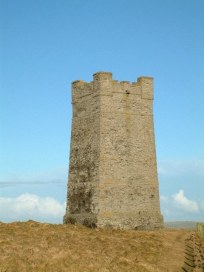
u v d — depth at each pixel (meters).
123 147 56.75
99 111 56.22
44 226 51.66
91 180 55.81
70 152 60.34
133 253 42.88
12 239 42.50
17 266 33.88
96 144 55.91
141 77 59.72
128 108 58.03
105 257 39.44
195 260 43.56
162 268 38.84
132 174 56.75
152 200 57.72
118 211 54.91
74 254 38.69
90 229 52.75
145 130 58.84
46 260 35.97
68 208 59.25
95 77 57.41
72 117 60.81
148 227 56.75
